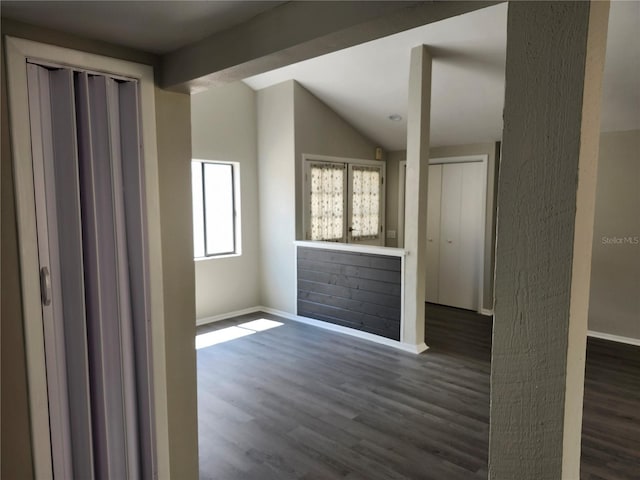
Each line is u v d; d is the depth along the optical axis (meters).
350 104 5.45
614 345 4.53
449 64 4.18
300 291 5.39
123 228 1.82
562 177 0.71
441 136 5.71
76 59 1.59
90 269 1.71
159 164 1.88
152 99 1.82
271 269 5.72
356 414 3.15
